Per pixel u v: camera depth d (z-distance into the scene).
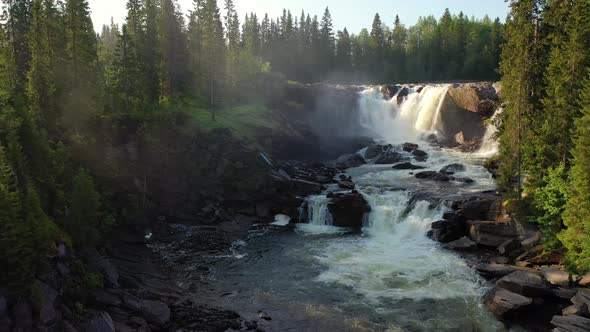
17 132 29.77
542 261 32.19
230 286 30.88
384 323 25.47
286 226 45.88
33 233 21.92
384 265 34.31
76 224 29.64
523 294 26.91
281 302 28.25
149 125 46.69
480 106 67.56
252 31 132.00
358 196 45.41
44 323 20.03
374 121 83.12
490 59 126.50
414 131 78.38
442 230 39.72
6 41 50.12
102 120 44.59
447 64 135.38
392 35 160.25
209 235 42.59
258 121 66.56
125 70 60.88
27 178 27.48
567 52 34.69
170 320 25.39
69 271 24.98
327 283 31.09
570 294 26.62
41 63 43.50
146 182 45.41
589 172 27.88
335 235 42.62
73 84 48.28
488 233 37.66
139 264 34.25
